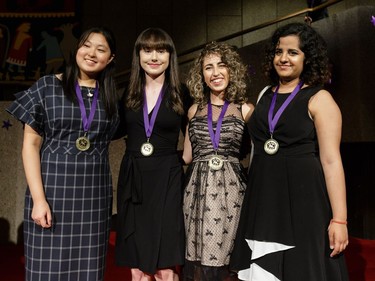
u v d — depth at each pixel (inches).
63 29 298.0
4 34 295.6
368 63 174.4
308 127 81.1
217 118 95.1
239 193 92.0
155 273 95.8
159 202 95.5
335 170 78.6
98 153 89.7
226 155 93.4
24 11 296.7
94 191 88.5
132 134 99.4
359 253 159.9
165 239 94.9
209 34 308.8
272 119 84.0
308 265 77.7
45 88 87.4
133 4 306.0
